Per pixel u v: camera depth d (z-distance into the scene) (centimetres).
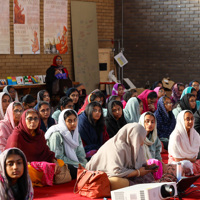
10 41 1164
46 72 1164
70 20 1329
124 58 1468
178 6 1442
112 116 694
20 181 386
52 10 1264
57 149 590
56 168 550
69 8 1323
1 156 380
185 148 612
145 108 881
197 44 1430
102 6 1436
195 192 512
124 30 1492
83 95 1117
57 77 1152
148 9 1471
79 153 615
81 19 1349
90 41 1372
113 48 1459
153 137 614
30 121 541
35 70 1234
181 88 1054
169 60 1470
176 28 1452
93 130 652
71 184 559
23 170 384
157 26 1470
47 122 667
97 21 1425
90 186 493
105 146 515
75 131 608
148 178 515
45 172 537
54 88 1139
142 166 514
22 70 1200
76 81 1336
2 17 1133
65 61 1323
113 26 1483
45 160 563
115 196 434
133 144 499
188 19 1434
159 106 796
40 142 558
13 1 1155
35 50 1224
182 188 482
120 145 502
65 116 597
